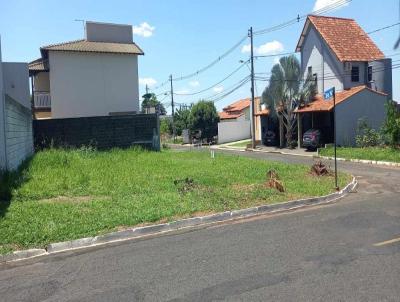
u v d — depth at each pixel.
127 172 15.99
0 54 14.27
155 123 28.03
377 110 34.91
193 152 28.94
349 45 37.56
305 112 35.25
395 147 27.34
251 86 40.25
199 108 58.69
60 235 8.30
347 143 33.50
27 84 23.06
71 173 15.27
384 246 7.30
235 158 23.81
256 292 5.45
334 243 7.56
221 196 11.95
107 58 35.84
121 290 5.70
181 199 11.42
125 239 8.52
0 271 6.77
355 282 5.70
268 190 12.88
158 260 6.94
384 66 37.62
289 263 6.54
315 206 11.62
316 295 5.30
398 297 5.20
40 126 24.88
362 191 14.35
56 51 34.25
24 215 9.56
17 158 16.58
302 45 40.38
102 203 10.84
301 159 27.08
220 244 7.76
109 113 36.03
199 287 5.69
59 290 5.81
